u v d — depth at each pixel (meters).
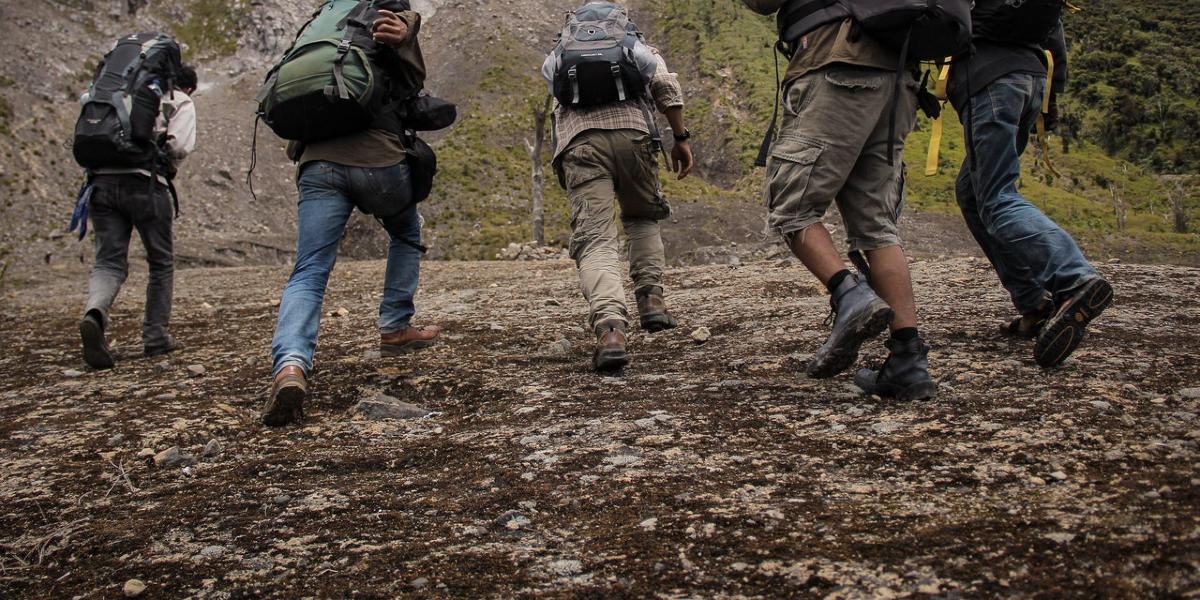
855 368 3.47
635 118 3.99
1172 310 4.44
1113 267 6.53
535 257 20.53
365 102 3.42
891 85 2.85
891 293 2.91
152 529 2.29
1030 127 3.62
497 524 2.13
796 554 1.80
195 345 5.79
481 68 81.56
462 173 58.50
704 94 78.25
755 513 2.02
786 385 3.21
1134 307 4.57
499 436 2.90
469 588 1.81
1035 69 3.22
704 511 2.07
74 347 6.12
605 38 3.96
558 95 4.00
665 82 4.14
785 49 3.07
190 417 3.54
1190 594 1.47
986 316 4.49
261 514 2.35
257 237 45.88
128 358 5.39
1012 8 3.12
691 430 2.74
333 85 3.38
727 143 70.00
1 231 48.28
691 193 47.69
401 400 3.71
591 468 2.46
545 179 59.62
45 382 4.73
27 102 67.19
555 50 4.03
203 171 61.88
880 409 2.78
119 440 3.24
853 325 2.75
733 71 80.88
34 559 2.17
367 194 3.65
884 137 2.92
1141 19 109.25
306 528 2.22
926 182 58.81
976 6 3.22
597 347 3.76
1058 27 3.33
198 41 89.25
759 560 1.79
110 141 4.93
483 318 6.08
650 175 4.15
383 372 4.14
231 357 5.15
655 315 4.72
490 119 70.56
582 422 2.96
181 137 5.26
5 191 52.69
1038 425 2.44
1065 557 1.65
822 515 1.98
